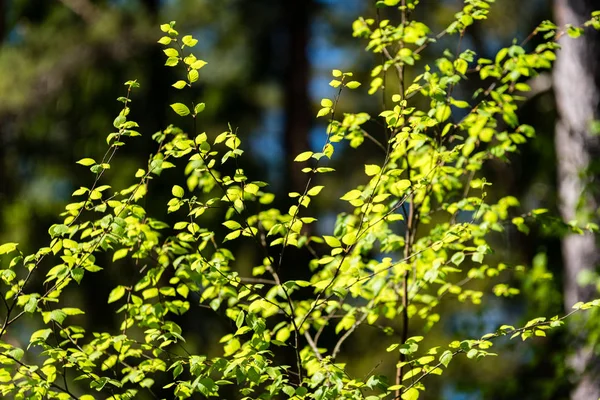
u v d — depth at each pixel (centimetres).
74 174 1179
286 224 385
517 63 487
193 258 437
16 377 410
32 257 391
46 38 1196
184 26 1225
